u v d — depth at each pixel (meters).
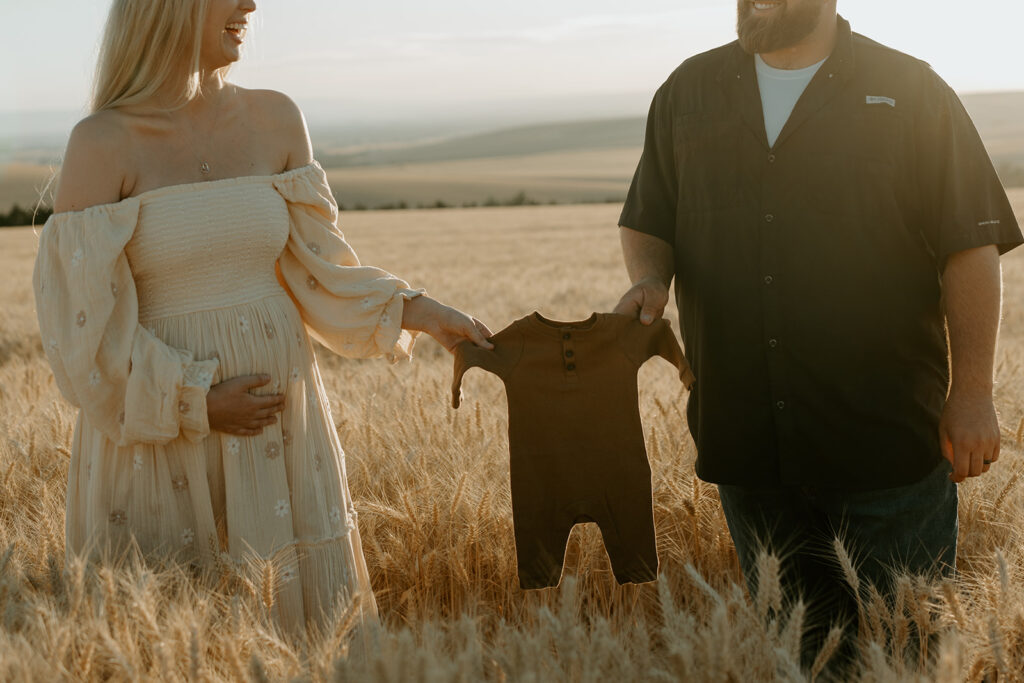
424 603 2.67
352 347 2.57
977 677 1.91
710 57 2.48
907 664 2.10
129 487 2.33
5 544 2.52
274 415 2.36
